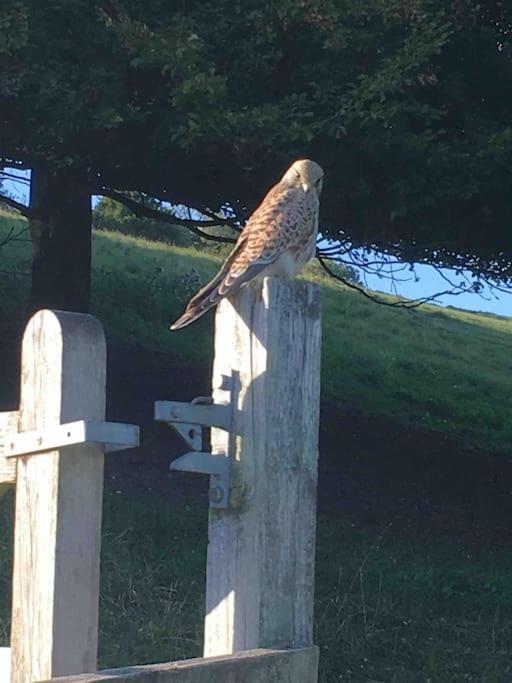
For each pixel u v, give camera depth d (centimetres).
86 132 988
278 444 314
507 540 1145
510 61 1051
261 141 920
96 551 274
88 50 952
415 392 1864
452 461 1453
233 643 312
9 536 744
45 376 274
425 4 973
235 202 1235
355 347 2097
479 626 823
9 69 933
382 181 999
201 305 341
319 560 917
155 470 1088
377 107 904
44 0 926
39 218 1280
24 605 274
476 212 1059
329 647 720
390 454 1423
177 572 784
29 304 1292
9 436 281
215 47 988
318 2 939
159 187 1223
